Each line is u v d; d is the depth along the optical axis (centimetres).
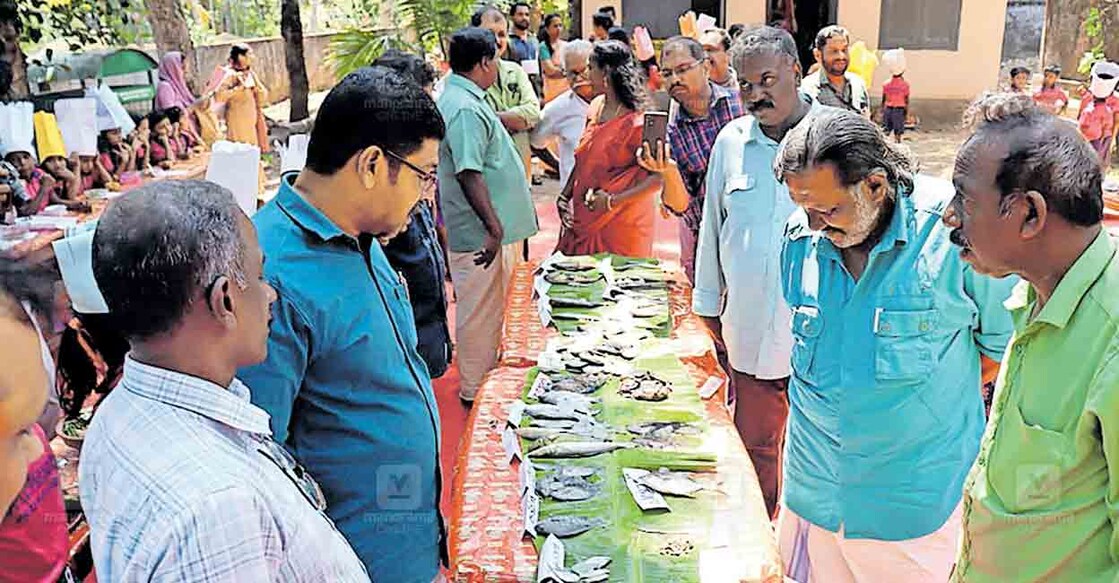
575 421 222
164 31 887
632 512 183
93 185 547
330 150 150
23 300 102
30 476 165
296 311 147
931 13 1192
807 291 194
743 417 274
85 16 727
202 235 102
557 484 193
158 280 99
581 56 446
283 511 104
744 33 253
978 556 147
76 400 168
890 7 1202
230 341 107
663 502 185
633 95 361
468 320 375
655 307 305
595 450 206
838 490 195
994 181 126
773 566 167
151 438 99
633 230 377
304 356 149
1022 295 142
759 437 274
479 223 360
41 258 120
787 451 211
